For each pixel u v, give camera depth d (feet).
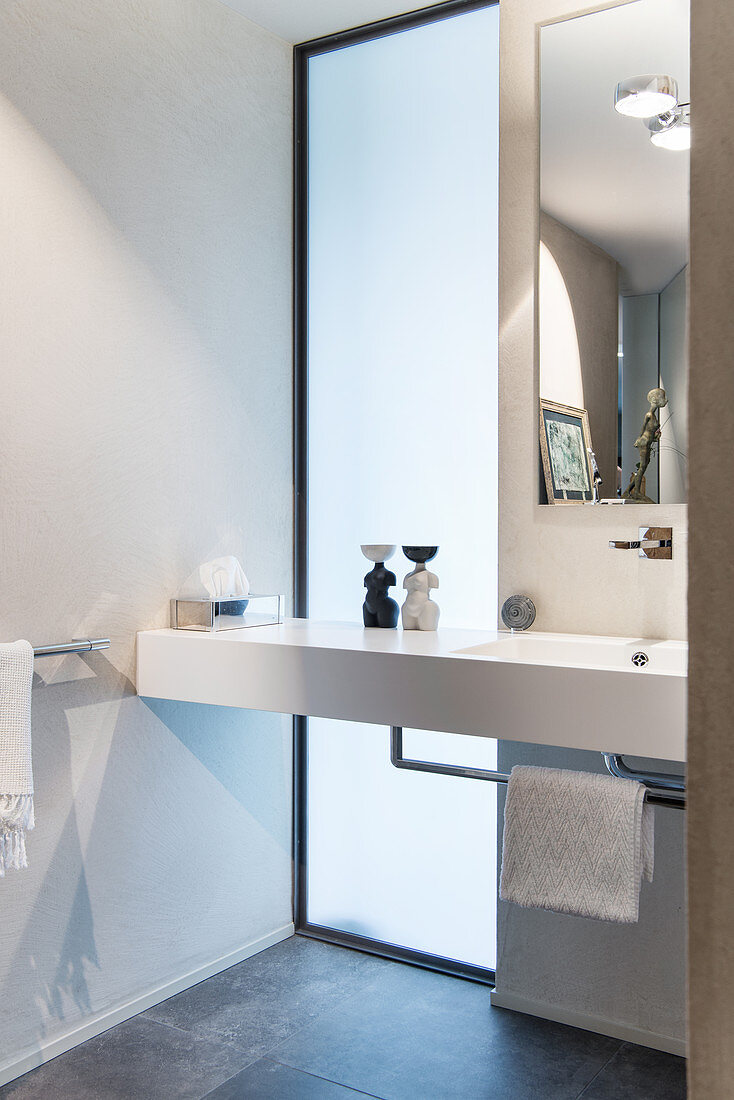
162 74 7.32
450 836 8.07
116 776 7.07
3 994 6.29
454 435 7.98
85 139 6.68
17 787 5.65
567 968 7.17
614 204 6.72
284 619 8.38
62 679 6.63
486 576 7.86
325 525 8.78
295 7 7.98
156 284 7.32
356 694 6.19
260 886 8.51
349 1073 6.50
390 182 8.29
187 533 7.67
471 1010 7.41
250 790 8.38
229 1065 6.57
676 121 6.48
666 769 6.73
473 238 7.85
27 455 6.32
